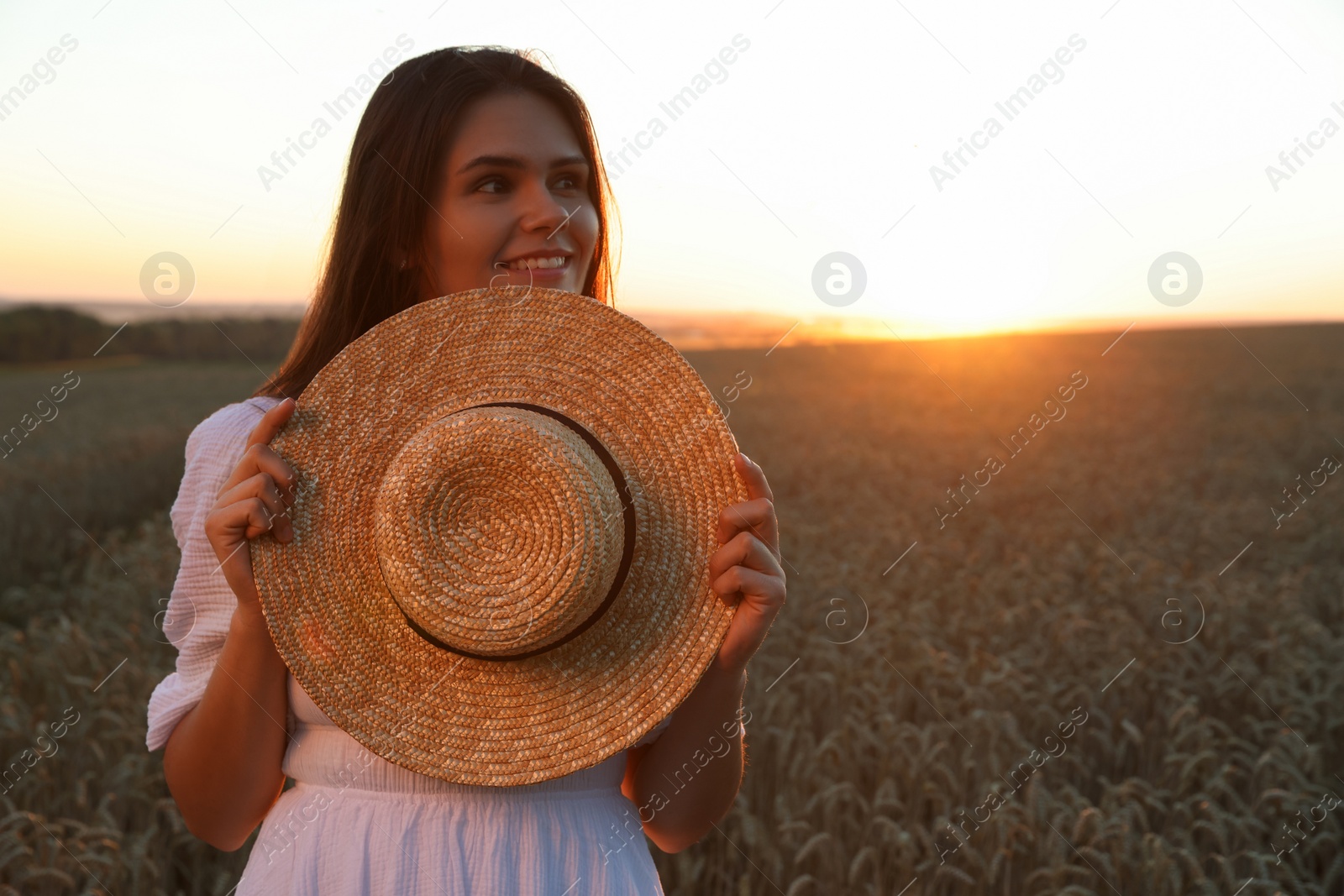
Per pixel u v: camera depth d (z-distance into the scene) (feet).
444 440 4.02
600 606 4.23
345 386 4.34
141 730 13.75
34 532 29.84
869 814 12.64
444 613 4.00
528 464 3.95
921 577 22.48
